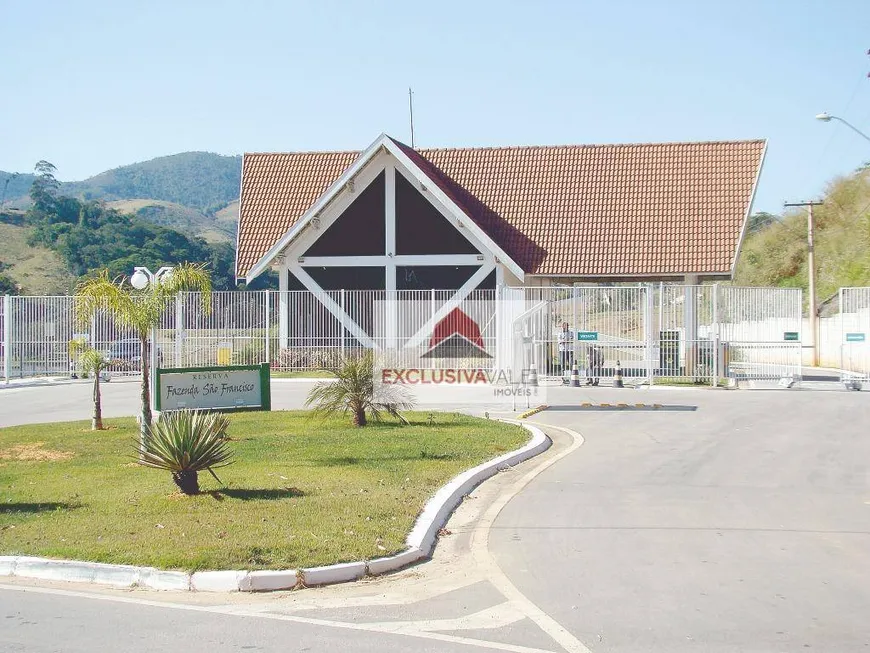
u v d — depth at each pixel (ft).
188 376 55.47
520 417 67.87
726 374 94.07
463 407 73.41
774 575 28.12
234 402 57.06
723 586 27.02
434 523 34.30
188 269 54.19
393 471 43.34
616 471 46.06
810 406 74.95
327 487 39.37
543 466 47.70
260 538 30.71
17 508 35.78
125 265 254.27
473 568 29.45
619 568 28.99
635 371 96.99
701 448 53.31
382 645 22.38
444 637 22.97
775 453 51.42
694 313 100.07
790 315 98.02
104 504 36.19
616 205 116.78
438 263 114.52
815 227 195.31
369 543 30.55
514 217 117.29
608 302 96.53
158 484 40.22
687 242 111.55
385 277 115.44
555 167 122.11
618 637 22.81
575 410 72.38
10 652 21.93
